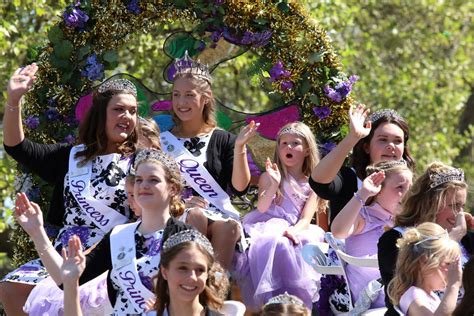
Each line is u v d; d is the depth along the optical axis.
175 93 15.35
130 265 12.23
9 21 25.80
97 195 14.17
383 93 31.45
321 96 16.62
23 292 14.16
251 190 16.67
